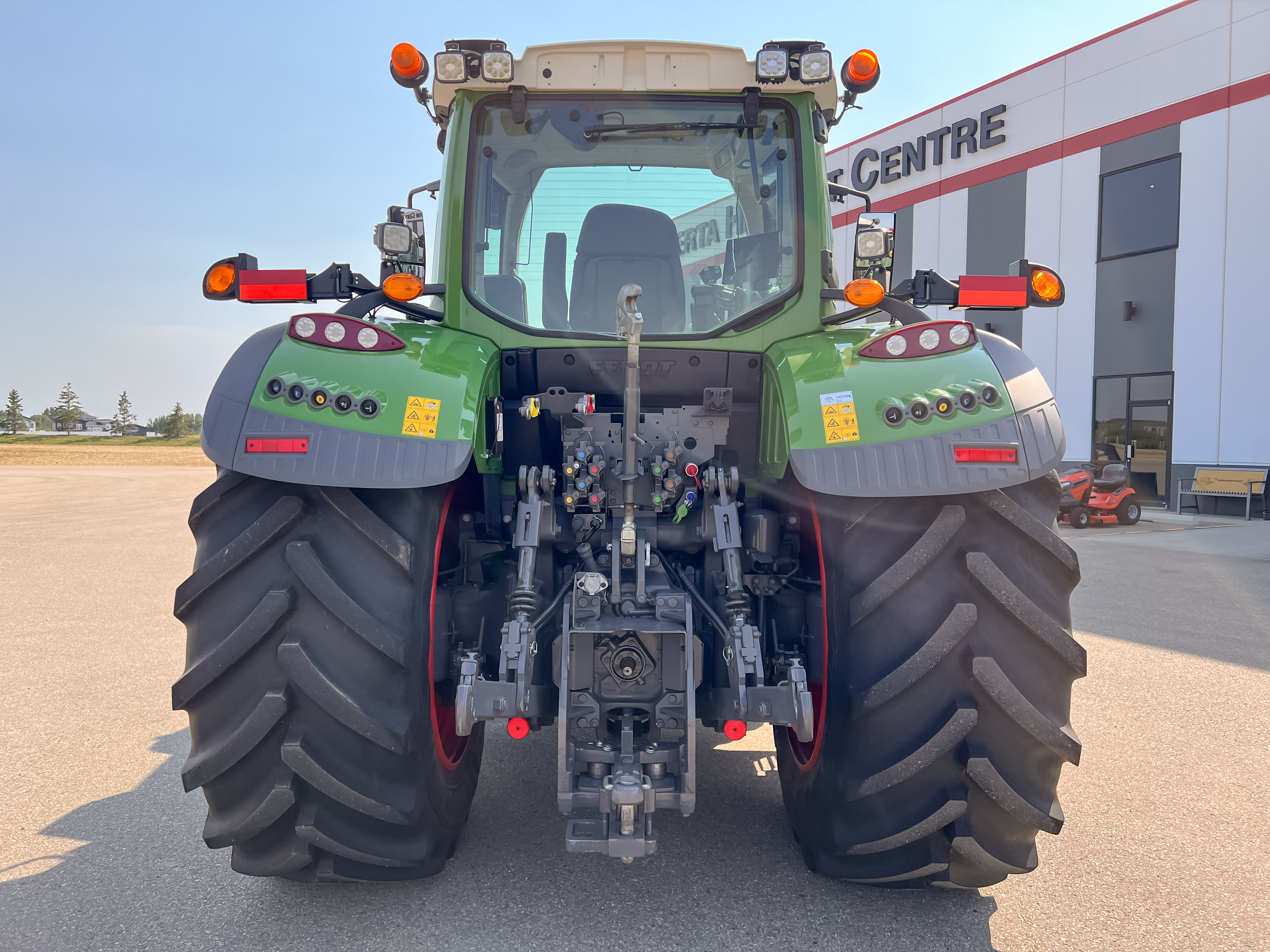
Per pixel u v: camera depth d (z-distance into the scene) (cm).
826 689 201
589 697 198
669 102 260
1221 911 214
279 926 204
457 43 250
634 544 206
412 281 218
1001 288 229
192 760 185
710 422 240
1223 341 1550
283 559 185
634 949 194
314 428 185
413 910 211
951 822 189
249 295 219
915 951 194
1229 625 580
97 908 213
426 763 193
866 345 211
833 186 286
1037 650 188
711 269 260
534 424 243
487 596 229
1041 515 196
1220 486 1530
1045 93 1819
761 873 231
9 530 1184
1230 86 1525
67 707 388
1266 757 329
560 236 259
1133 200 1680
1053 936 202
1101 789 297
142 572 801
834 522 201
